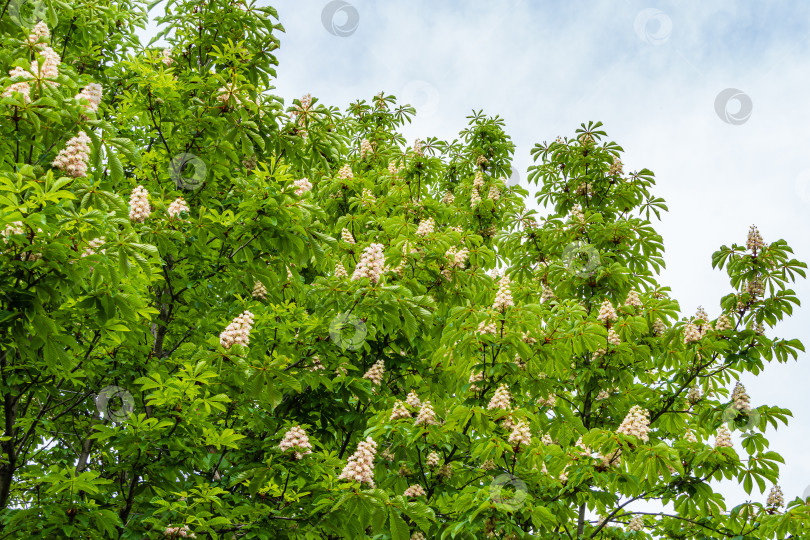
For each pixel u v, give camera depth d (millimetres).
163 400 6148
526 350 7160
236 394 6320
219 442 6414
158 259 6566
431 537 7121
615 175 12133
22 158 6859
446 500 7586
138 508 6918
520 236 11719
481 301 10250
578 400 9969
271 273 7691
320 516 5961
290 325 7547
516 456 7004
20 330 5250
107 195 5734
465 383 7797
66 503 5941
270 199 6922
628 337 9258
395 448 7238
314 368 7551
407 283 8344
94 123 6254
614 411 9414
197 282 8133
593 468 7023
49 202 5293
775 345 9594
